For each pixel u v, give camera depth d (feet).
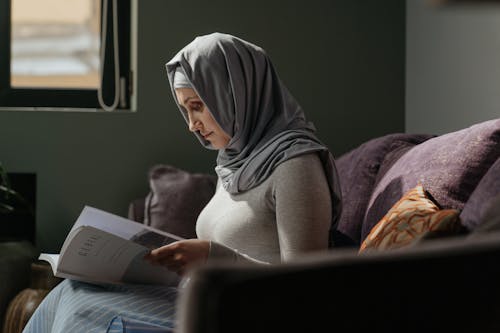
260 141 6.63
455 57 8.36
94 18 10.64
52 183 9.89
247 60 6.71
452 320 2.19
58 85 10.65
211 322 2.02
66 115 9.89
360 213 7.09
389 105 10.18
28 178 10.27
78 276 6.04
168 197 8.89
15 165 9.84
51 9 10.58
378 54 10.17
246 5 10.04
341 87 10.15
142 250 5.82
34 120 9.86
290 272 2.10
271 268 2.10
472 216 4.91
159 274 6.07
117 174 9.96
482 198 4.89
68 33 10.61
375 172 7.31
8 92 10.49
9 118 9.82
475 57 7.79
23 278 9.32
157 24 9.95
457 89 8.32
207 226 6.77
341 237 6.89
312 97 10.13
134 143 9.97
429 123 9.26
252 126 6.75
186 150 10.01
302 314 2.09
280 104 6.73
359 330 2.13
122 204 9.97
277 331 2.06
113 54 10.60
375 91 10.17
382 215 6.27
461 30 8.17
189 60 6.75
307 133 6.46
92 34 10.65
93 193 9.94
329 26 10.13
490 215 3.21
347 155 8.24
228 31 10.03
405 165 6.42
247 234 6.25
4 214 10.26
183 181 9.10
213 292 2.03
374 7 10.15
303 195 5.85
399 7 10.15
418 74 9.64
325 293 2.11
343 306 2.12
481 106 7.67
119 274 6.04
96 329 5.43
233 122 6.76
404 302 2.16
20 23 10.55
